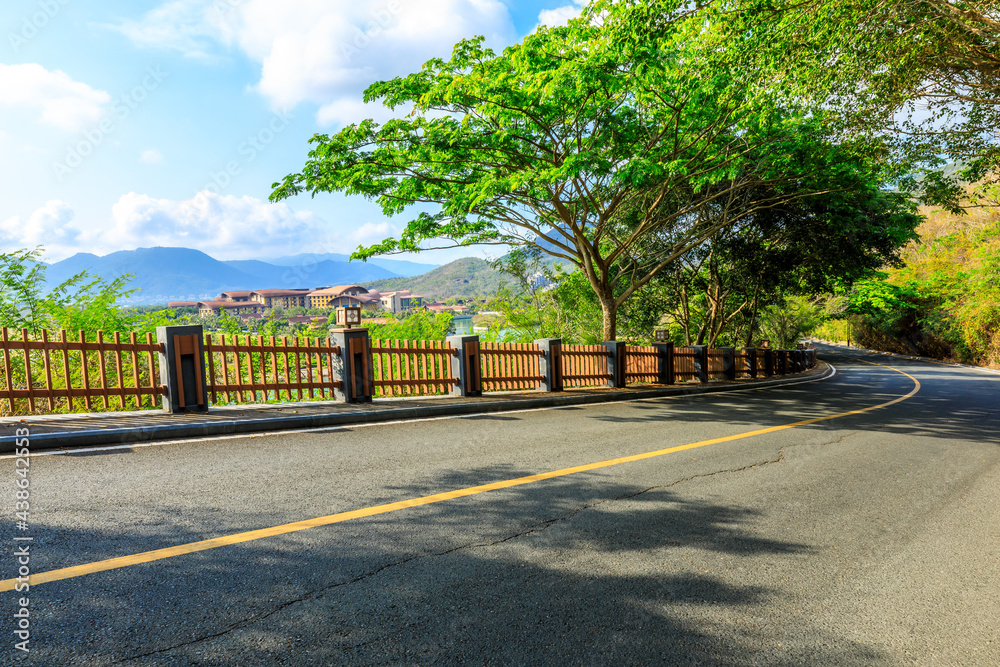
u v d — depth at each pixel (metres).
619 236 19.89
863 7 7.41
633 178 10.62
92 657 2.24
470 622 2.65
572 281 23.66
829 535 4.00
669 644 2.55
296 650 2.36
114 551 3.22
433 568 3.21
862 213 15.41
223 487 4.52
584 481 5.12
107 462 5.17
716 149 12.57
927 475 5.78
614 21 9.52
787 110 10.86
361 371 8.93
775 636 2.66
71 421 6.33
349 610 2.71
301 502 4.23
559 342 12.48
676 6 8.52
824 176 12.80
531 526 3.94
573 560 3.41
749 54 8.74
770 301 24.27
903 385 18.41
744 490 5.03
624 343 14.62
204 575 2.99
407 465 5.45
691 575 3.27
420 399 9.84
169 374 7.15
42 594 2.71
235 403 8.48
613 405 11.03
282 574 3.05
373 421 7.97
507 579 3.12
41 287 9.09
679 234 19.12
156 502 4.09
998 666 2.48
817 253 17.41
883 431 8.48
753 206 16.14
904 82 8.50
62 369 8.68
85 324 9.20
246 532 3.60
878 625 2.79
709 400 12.59
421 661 2.32
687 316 24.09
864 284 37.84
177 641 2.38
